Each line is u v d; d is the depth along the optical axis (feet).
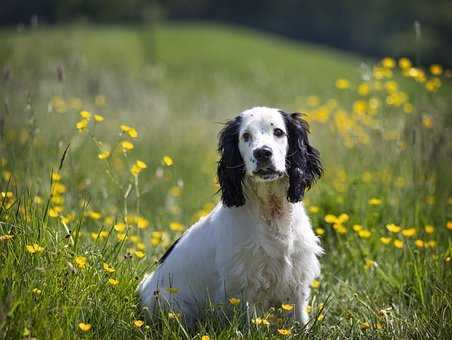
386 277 17.44
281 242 15.42
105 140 31.60
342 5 224.33
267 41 150.71
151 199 26.43
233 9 251.80
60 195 20.99
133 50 107.24
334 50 224.33
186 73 90.89
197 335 14.12
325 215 20.56
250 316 15.24
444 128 22.99
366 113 25.82
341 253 19.45
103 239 17.62
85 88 37.88
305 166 15.93
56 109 27.84
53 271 14.16
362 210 20.38
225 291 15.44
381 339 14.46
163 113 36.88
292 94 49.73
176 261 16.38
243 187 15.61
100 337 13.71
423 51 164.96
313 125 30.22
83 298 13.98
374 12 213.87
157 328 15.08
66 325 13.26
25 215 15.34
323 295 17.16
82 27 103.96
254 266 15.35
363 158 22.57
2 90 26.66
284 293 15.75
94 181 24.58
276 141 15.26
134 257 17.53
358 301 16.47
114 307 14.52
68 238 15.44
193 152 32.94
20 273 13.80
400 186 21.53
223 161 15.81
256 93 48.83
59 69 21.27
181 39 132.87
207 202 25.05
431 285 16.58
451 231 20.27
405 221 20.10
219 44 131.75
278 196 15.53
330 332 14.88
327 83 68.44
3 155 21.36
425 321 15.06
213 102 41.09
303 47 151.74
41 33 69.21
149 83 58.80
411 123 22.03
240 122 15.72
